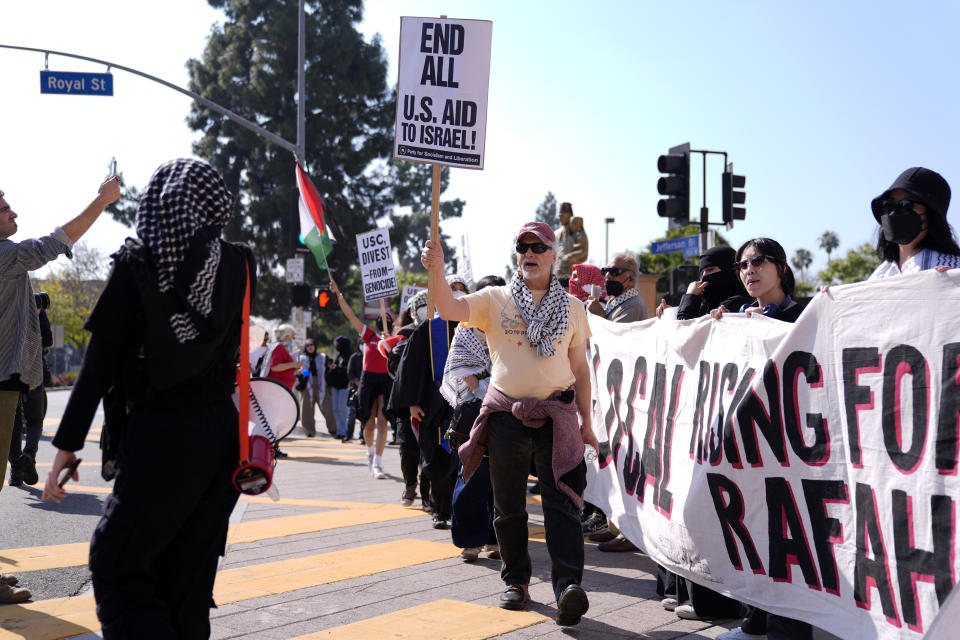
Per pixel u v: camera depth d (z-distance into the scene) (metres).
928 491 2.98
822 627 3.39
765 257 4.38
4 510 7.54
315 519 7.12
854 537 3.30
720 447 4.07
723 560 4.02
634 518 5.12
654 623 4.23
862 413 3.29
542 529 6.96
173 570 2.81
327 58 42.41
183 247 2.69
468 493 5.50
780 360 3.71
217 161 43.06
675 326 4.79
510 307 4.44
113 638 2.59
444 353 6.60
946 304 3.01
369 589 4.84
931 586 2.94
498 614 4.35
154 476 2.67
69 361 62.81
